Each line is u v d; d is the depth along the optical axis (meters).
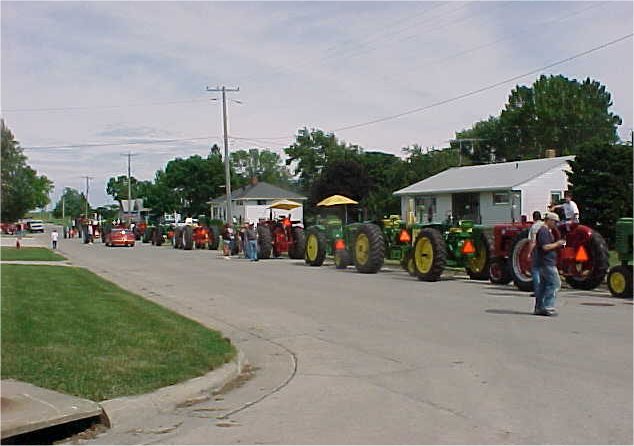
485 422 6.67
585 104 71.62
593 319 12.48
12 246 48.16
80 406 6.86
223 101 48.12
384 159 69.38
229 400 7.73
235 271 24.45
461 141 78.06
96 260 31.66
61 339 10.02
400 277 21.05
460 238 19.56
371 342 10.77
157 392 7.55
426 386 8.04
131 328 11.10
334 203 28.22
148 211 87.88
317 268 25.23
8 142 73.25
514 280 17.02
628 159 34.75
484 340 10.64
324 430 6.55
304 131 82.81
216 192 88.38
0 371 8.13
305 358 9.81
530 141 74.62
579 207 35.28
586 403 7.23
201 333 10.84
